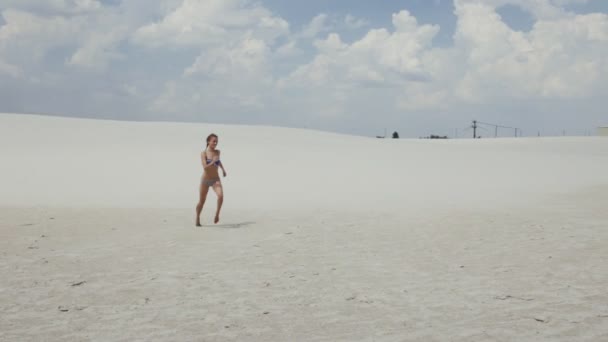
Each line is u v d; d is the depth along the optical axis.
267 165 27.41
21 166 23.33
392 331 4.25
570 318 4.55
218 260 7.14
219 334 4.18
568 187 20.61
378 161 31.48
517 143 73.94
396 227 10.32
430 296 5.34
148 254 7.54
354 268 6.67
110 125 42.69
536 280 5.98
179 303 5.09
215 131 42.28
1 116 42.62
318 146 37.72
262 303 5.10
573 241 8.67
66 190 17.20
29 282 5.86
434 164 31.66
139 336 4.13
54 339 4.05
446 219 11.48
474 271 6.47
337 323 4.48
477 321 4.50
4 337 4.09
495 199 16.05
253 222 10.99
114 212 12.43
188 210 13.03
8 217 11.27
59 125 40.50
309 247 8.16
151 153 29.97
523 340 4.00
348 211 12.94
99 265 6.78
